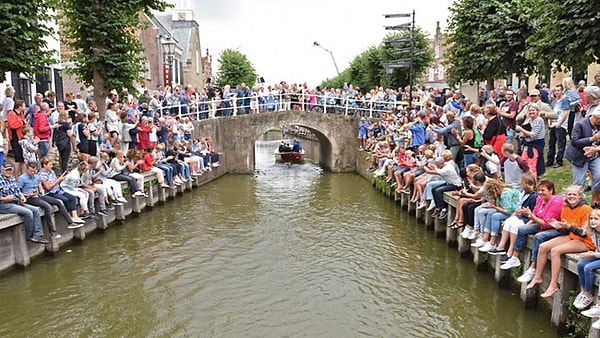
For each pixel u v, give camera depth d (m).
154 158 15.06
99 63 14.10
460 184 10.44
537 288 7.17
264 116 22.67
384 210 14.39
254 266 9.62
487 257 8.85
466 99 13.13
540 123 8.85
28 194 9.13
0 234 8.66
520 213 7.36
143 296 8.17
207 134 21.22
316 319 7.38
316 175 22.50
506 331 6.82
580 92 11.01
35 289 8.35
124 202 12.55
